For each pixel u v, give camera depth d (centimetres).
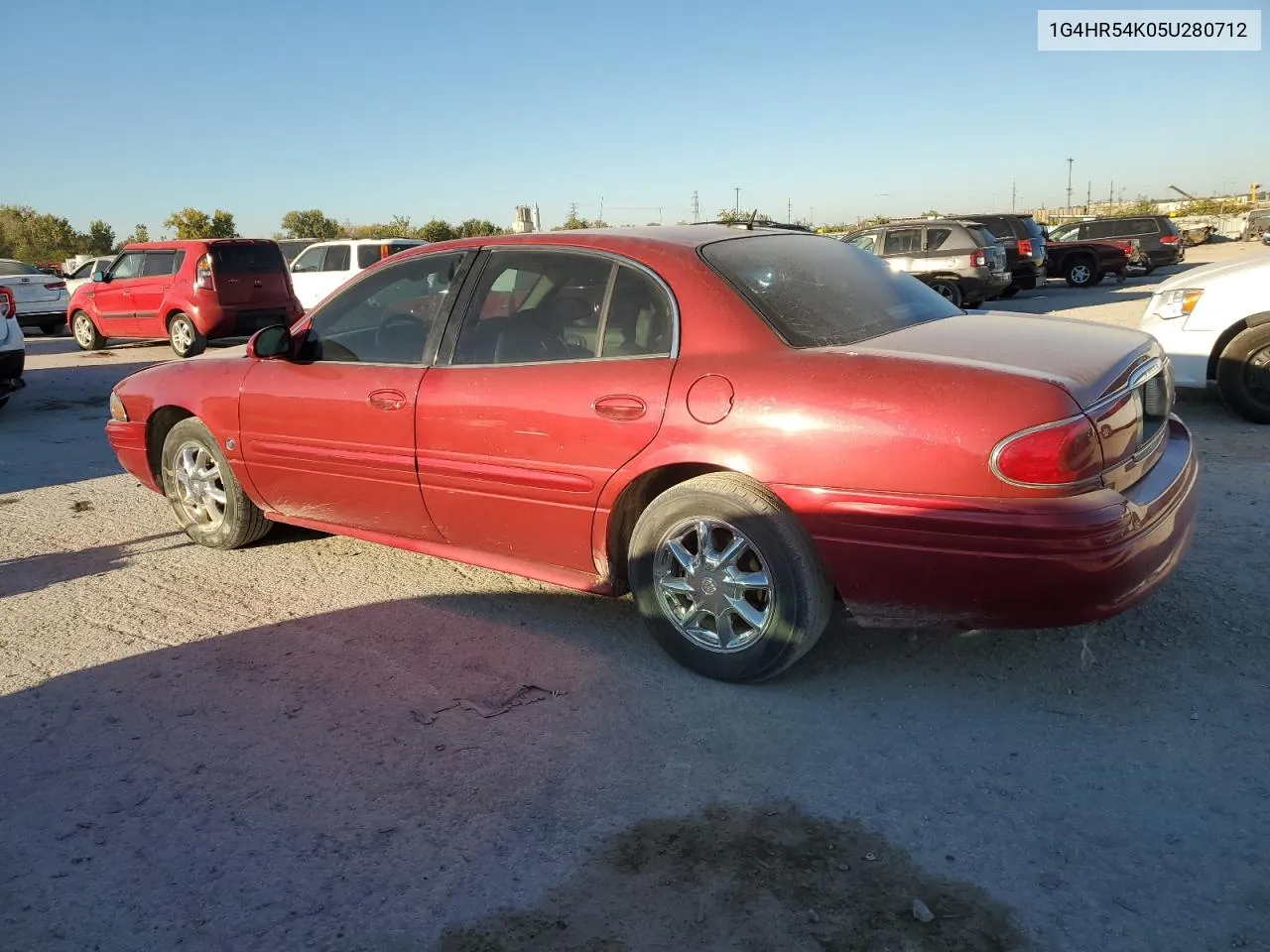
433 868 253
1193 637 360
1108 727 306
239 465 481
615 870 249
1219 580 407
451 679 358
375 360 426
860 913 229
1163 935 219
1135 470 317
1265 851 245
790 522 317
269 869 255
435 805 280
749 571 336
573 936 226
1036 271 2141
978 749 298
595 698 340
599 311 361
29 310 1836
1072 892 234
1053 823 260
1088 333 354
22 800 292
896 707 325
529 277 384
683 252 353
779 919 228
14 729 335
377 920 235
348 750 312
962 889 237
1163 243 2650
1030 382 287
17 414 1001
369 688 353
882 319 357
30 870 259
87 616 435
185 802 287
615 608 420
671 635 354
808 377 311
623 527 365
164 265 1489
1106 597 288
